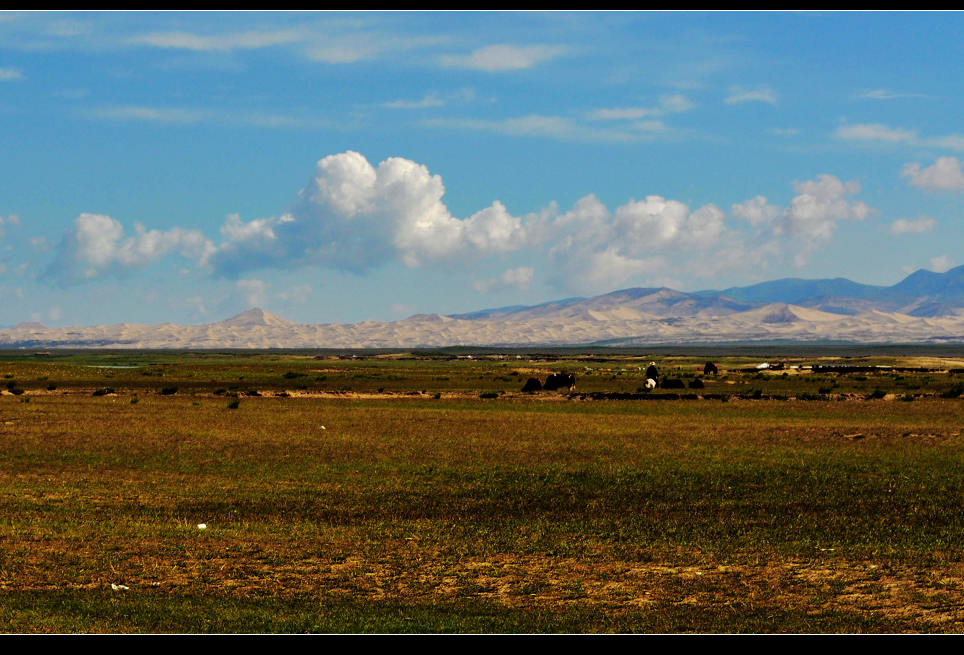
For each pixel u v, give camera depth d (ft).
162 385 410.93
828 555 103.71
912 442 208.54
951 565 97.25
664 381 425.28
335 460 182.09
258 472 168.35
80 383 420.77
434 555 104.37
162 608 81.92
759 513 131.23
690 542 111.65
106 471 168.76
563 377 400.67
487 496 145.59
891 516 127.75
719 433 227.20
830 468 170.91
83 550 103.96
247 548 106.93
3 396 339.77
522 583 92.48
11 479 159.12
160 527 118.73
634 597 87.45
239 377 484.33
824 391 380.58
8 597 84.74
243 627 76.48
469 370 620.90
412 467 173.78
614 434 224.33
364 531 118.21
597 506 137.39
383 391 387.34
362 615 80.84
